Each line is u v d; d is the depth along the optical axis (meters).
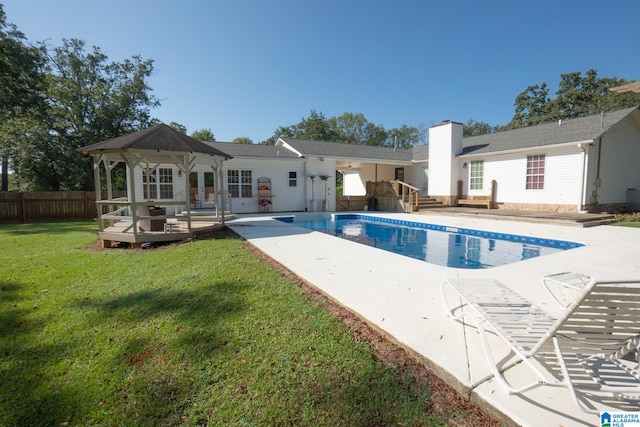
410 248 7.98
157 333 2.68
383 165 20.89
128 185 10.23
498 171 14.19
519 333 1.98
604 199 12.21
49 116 19.70
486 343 2.03
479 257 6.96
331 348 2.41
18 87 15.44
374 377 2.07
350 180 23.06
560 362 1.59
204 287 3.78
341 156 16.73
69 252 6.00
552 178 12.25
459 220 11.42
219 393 1.93
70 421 1.73
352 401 1.85
